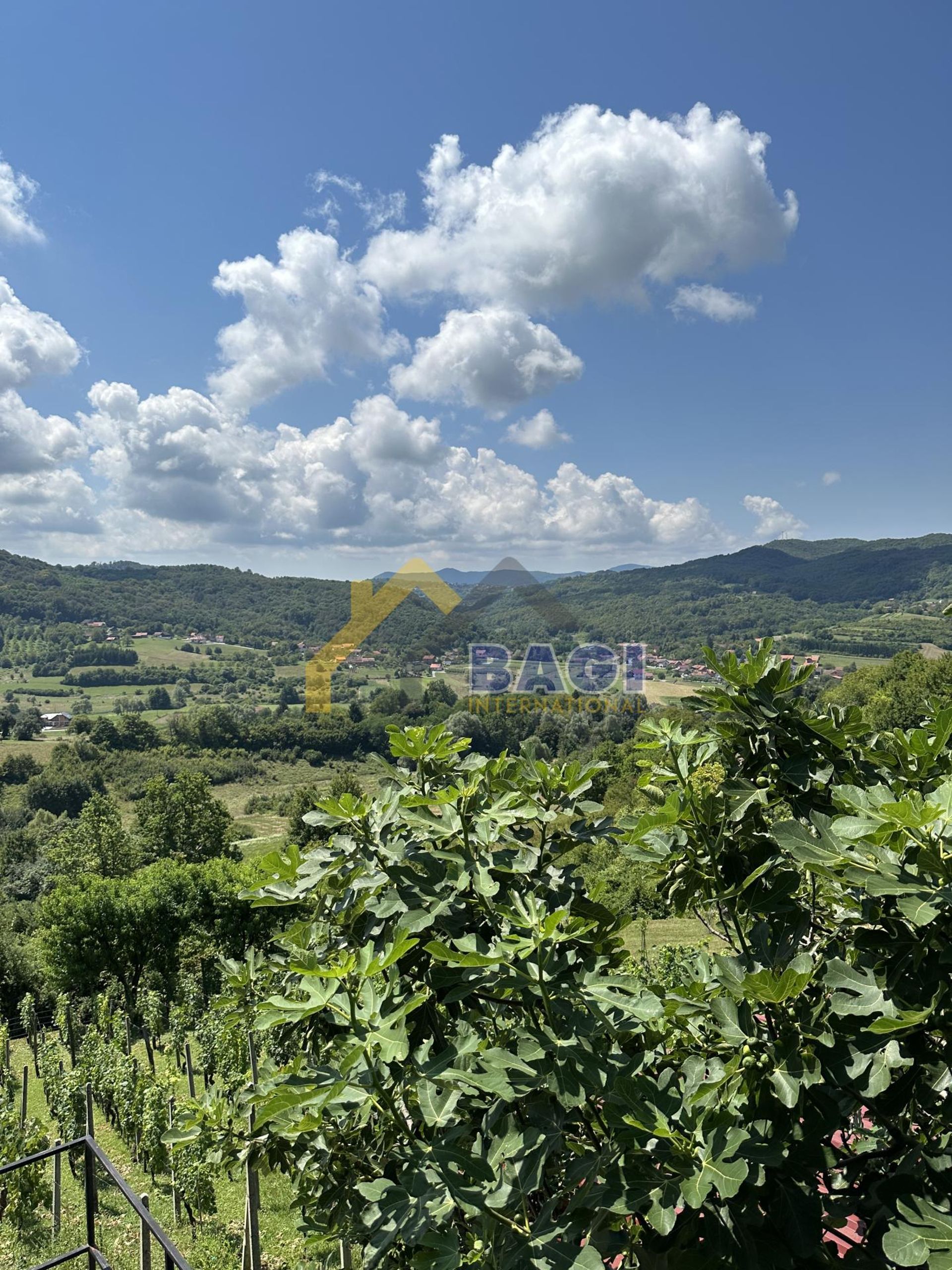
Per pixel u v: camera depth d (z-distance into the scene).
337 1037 2.03
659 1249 1.69
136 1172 13.30
